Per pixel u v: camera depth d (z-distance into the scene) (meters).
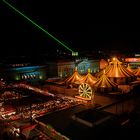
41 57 56.59
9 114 15.91
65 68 52.97
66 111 15.95
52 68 51.16
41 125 13.87
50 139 12.88
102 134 12.24
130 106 20.31
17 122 14.64
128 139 12.36
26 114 15.84
